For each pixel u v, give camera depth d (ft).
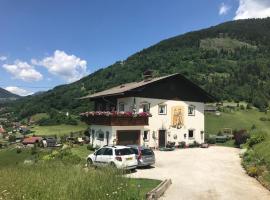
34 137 294.66
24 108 524.52
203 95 156.25
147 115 133.18
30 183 39.91
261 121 282.97
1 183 40.32
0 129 419.95
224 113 289.53
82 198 35.40
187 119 150.92
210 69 504.84
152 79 152.97
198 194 55.16
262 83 453.17
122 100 142.31
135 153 85.05
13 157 227.61
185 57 569.23
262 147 98.43
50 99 473.26
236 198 52.80
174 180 68.39
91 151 126.93
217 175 75.82
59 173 46.57
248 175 76.48
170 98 146.20
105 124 130.21
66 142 185.78
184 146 145.89
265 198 53.11
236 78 459.32
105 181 41.34
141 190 52.49
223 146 152.25
